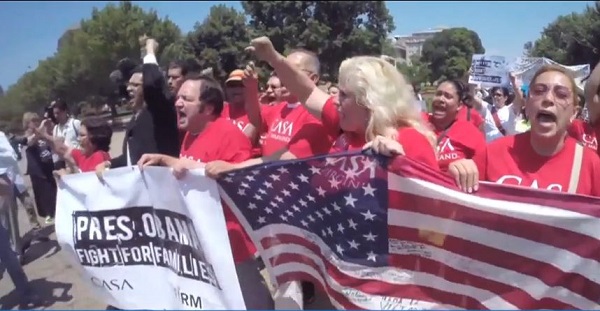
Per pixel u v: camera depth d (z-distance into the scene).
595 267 2.60
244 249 3.05
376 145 2.54
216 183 2.88
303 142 3.38
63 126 7.44
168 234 3.13
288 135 3.88
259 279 3.17
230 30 31.64
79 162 4.71
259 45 3.22
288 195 2.80
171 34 34.00
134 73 4.41
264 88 5.25
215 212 2.91
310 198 2.77
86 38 28.75
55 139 4.26
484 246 2.65
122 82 5.08
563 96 2.61
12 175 4.80
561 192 2.54
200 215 2.94
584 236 2.57
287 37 45.38
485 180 2.90
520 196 2.56
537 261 2.63
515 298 2.69
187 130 3.32
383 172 2.61
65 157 4.28
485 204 2.58
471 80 8.09
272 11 46.12
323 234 2.81
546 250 2.62
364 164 2.62
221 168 2.84
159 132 3.95
